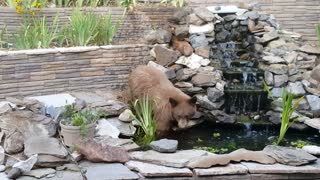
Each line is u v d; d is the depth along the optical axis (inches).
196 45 257.4
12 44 236.5
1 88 214.4
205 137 218.4
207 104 239.3
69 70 232.1
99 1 277.6
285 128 207.3
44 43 234.7
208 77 245.3
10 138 167.6
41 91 225.9
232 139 216.4
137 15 264.2
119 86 247.1
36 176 151.1
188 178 156.7
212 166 160.6
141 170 155.9
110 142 180.4
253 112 243.9
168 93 213.2
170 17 270.2
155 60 252.4
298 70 253.8
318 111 233.5
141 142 195.0
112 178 150.5
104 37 251.3
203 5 292.4
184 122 207.0
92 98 223.1
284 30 281.6
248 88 247.0
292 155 167.5
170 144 174.9
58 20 252.2
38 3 246.2
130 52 247.8
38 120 184.2
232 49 273.7
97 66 239.5
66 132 172.2
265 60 258.1
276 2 288.0
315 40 286.5
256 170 158.9
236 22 275.9
